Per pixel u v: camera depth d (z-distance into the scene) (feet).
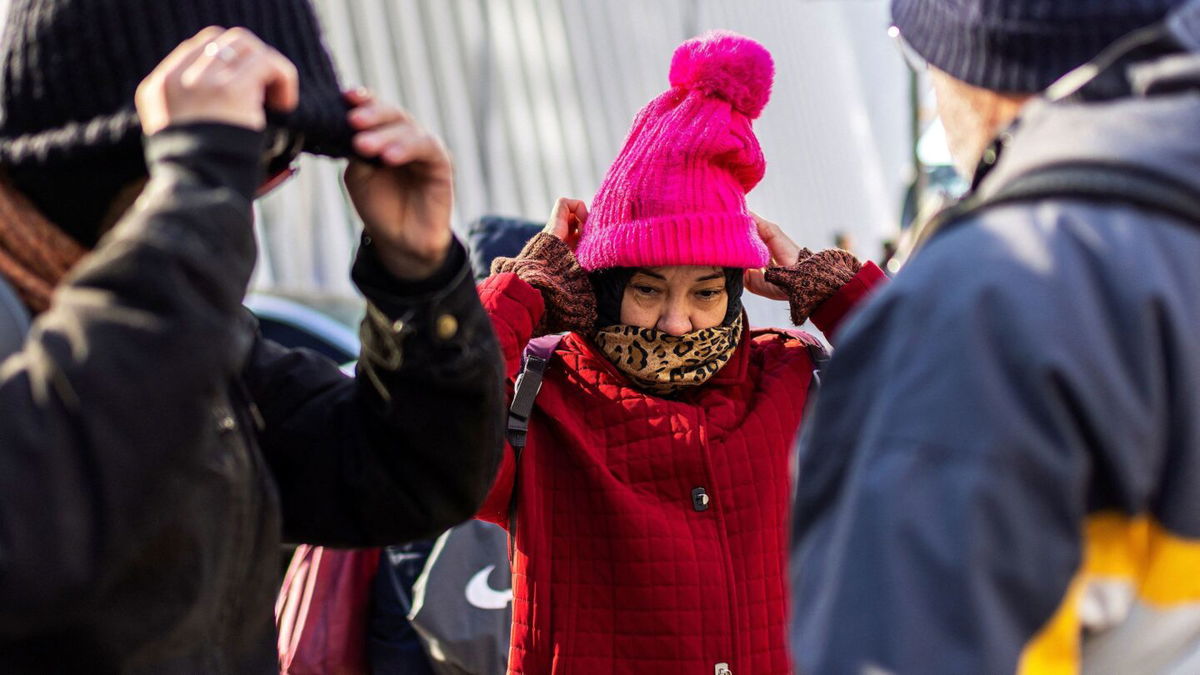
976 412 3.18
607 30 24.58
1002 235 3.38
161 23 3.90
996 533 3.10
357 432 4.93
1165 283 3.28
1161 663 3.43
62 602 3.18
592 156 23.45
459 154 20.59
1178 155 3.44
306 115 3.95
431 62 20.57
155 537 3.63
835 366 3.59
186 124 3.46
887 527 3.18
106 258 3.24
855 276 7.56
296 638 8.22
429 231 4.44
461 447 4.75
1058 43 3.78
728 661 6.45
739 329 7.21
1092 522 3.26
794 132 37.32
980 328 3.25
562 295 6.86
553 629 6.54
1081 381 3.16
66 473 3.12
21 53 3.87
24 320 3.59
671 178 6.68
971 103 4.12
